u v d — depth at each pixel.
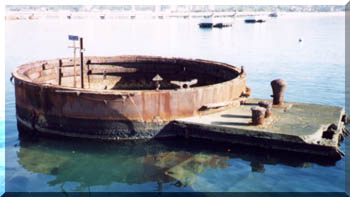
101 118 11.99
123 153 11.32
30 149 11.75
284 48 42.62
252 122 11.38
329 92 19.77
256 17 128.88
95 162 10.81
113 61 19.03
